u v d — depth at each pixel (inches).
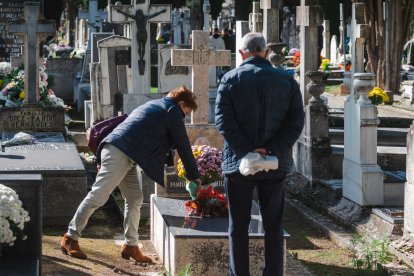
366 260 334.3
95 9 1294.3
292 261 338.6
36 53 561.6
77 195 399.2
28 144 474.3
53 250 337.4
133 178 327.3
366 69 935.0
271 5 511.5
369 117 396.5
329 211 418.9
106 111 681.6
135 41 636.7
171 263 306.3
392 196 400.2
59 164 406.3
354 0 903.1
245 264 276.7
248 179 271.9
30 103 560.7
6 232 253.6
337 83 1056.2
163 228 328.8
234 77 272.2
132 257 329.4
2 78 618.5
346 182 416.2
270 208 275.6
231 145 272.5
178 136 315.6
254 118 271.0
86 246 350.3
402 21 910.4
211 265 301.3
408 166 345.1
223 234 301.6
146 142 315.9
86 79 888.9
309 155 467.5
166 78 698.8
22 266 253.9
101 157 321.7
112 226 402.0
